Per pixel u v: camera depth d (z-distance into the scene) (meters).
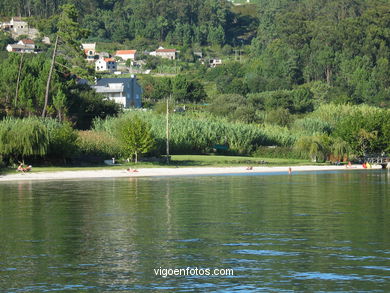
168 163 191.50
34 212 82.62
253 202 94.38
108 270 49.31
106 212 82.50
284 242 60.19
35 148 160.12
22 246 58.56
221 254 54.88
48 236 63.81
